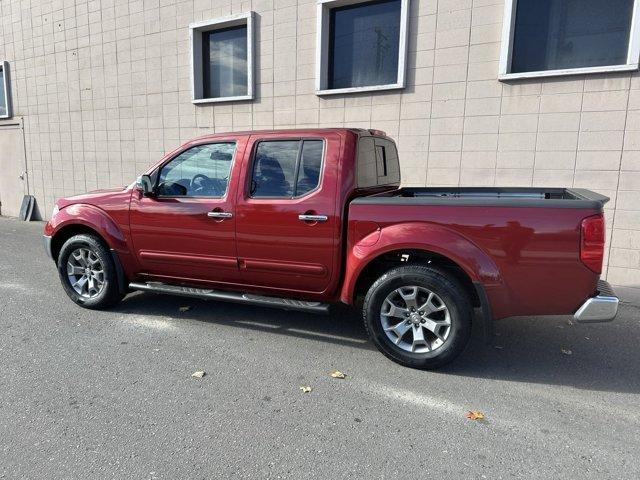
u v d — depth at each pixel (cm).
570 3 576
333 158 375
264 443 261
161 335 418
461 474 237
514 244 322
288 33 753
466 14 614
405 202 347
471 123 631
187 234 423
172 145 920
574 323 461
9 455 247
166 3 874
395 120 684
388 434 272
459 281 349
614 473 238
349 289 369
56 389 318
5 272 641
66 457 246
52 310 481
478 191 478
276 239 389
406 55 657
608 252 576
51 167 1125
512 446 261
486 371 357
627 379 346
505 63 595
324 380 338
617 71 541
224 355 378
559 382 340
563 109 577
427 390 326
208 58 885
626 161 555
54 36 1046
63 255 485
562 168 588
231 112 836
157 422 280
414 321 354
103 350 384
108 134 1005
